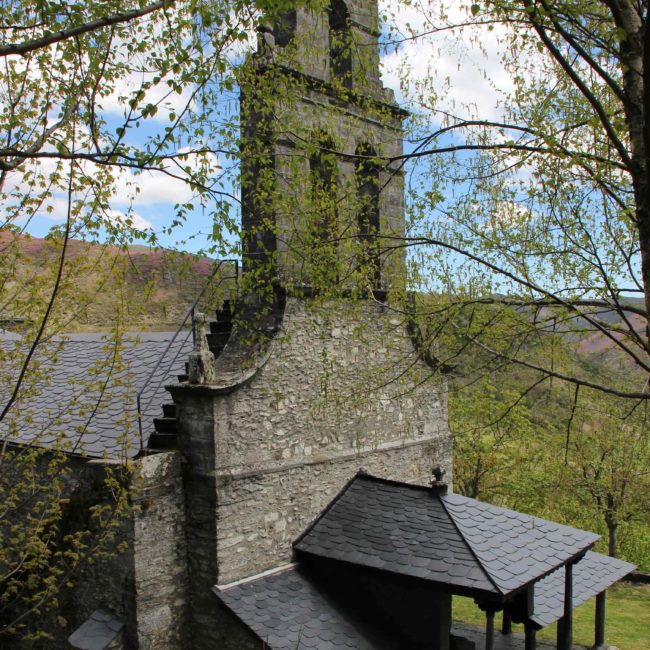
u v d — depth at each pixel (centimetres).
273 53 929
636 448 1719
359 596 944
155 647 888
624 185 771
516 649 1189
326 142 1048
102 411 1126
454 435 1299
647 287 596
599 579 1166
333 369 1070
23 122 732
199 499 917
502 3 654
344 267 865
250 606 877
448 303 809
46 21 521
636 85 591
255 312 969
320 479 1041
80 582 954
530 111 729
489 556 876
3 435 1171
